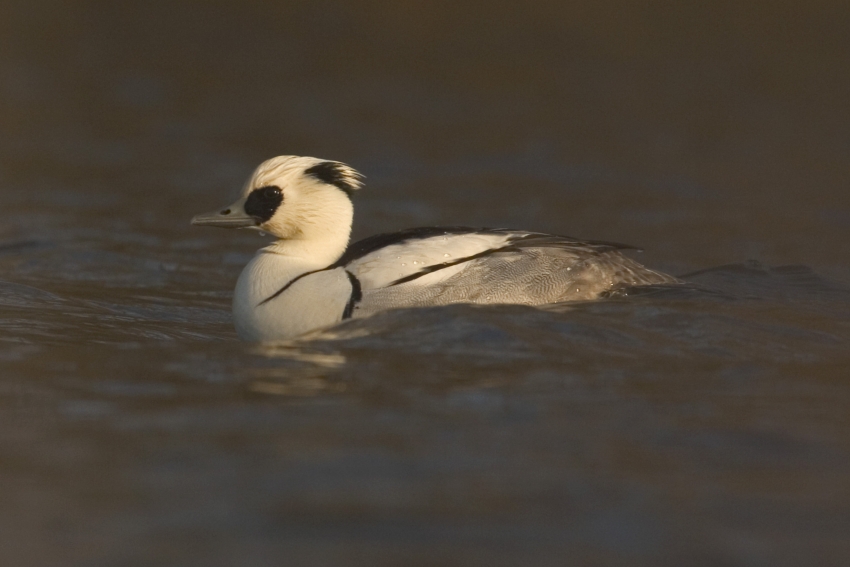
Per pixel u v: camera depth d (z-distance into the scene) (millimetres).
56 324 12906
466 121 31969
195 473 7902
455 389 9789
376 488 7641
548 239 13117
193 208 22312
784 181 25312
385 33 41750
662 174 26047
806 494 7609
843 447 8492
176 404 9469
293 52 40062
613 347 11039
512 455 8242
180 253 18406
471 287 12414
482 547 6852
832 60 38031
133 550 6797
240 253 18656
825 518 7250
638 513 7312
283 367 10578
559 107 33625
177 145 28844
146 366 10781
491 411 9219
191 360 11031
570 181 25312
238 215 12891
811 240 19688
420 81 36812
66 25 41844
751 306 12844
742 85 35812
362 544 6875
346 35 41844
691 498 7543
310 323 12227
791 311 12719
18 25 41375
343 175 13039
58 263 17094
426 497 7520
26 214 20969
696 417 9125
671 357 10805
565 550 6832
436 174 25953
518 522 7172
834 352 11156
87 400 9602
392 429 8758
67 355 11250
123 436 8656
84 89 35062
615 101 34250
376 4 43594
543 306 12453
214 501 7445
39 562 6656
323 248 12961
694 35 40688
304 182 12852
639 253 18406
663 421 9008
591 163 27188
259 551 6789
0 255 17531
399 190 24141
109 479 7816
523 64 38500
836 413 9289
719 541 6941
